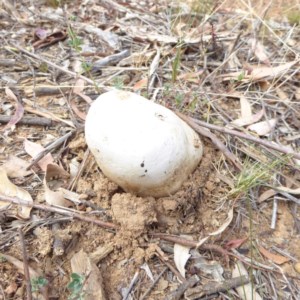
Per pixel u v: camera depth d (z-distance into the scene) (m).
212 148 0.32
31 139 0.33
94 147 0.27
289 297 0.27
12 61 0.40
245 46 0.44
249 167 0.32
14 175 0.31
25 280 0.25
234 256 0.28
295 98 0.39
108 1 0.50
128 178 0.27
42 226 0.28
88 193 0.29
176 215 0.28
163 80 0.39
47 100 0.36
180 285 0.26
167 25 0.47
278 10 0.53
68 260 0.27
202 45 0.42
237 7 0.54
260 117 0.36
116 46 0.43
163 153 0.26
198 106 0.36
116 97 0.27
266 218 0.30
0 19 0.46
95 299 0.25
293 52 0.43
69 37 0.43
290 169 0.33
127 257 0.27
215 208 0.30
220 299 0.26
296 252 0.29
